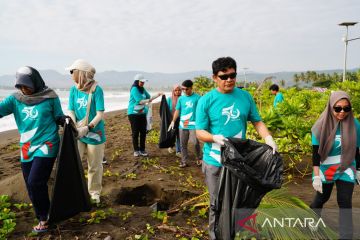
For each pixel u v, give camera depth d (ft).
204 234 12.64
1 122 57.06
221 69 10.23
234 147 9.50
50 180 17.63
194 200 16.51
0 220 13.56
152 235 12.61
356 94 31.24
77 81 14.93
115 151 28.40
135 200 18.93
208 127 11.05
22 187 16.53
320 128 11.18
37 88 12.20
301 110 24.12
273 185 9.15
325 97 32.48
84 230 12.91
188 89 22.84
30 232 12.71
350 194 10.99
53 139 12.42
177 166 23.98
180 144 24.97
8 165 23.45
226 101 10.62
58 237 12.35
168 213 14.88
